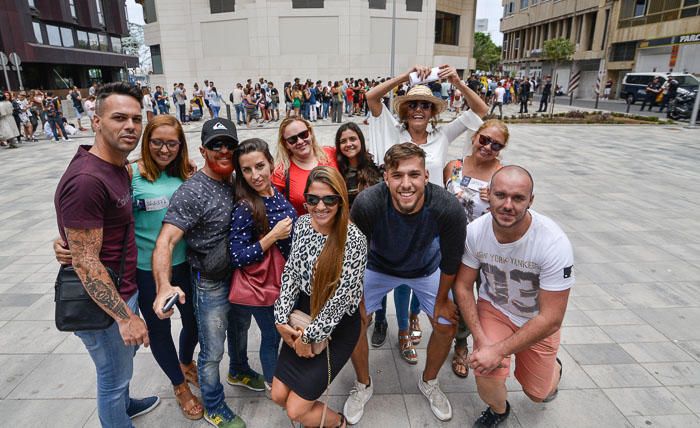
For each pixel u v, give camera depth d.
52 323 3.72
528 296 2.29
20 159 11.58
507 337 2.35
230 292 2.36
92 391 2.89
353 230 2.14
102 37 41.19
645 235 5.73
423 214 2.32
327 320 2.07
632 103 28.27
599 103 30.80
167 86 28.02
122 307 1.91
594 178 8.86
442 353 2.59
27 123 14.80
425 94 2.95
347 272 2.07
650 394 2.83
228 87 27.34
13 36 30.02
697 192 7.82
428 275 2.70
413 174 2.15
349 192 3.14
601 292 4.22
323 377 2.15
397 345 3.40
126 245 2.07
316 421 2.25
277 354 2.67
